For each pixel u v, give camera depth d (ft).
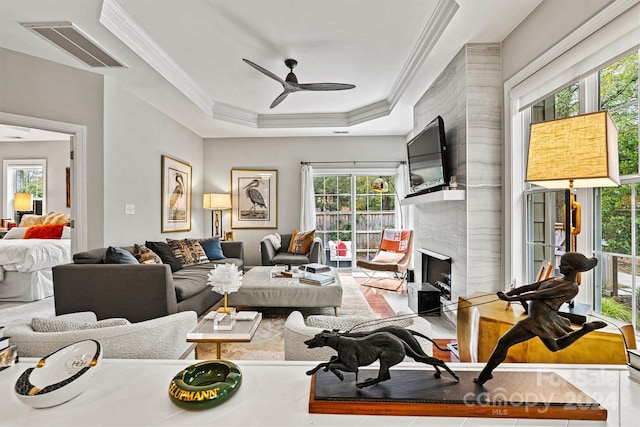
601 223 6.11
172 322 4.74
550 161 4.78
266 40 10.23
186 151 17.99
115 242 11.97
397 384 2.89
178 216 16.85
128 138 12.69
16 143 20.57
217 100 15.92
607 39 5.68
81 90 10.99
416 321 4.21
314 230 18.63
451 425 2.51
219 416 2.60
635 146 5.51
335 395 2.72
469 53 9.32
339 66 12.12
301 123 18.12
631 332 3.64
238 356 8.07
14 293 13.21
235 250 16.90
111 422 2.53
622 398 2.82
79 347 3.22
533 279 8.35
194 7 8.57
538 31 7.61
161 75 11.34
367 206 20.80
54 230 16.40
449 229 10.91
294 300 10.77
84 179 11.07
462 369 3.26
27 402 2.63
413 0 8.33
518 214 8.71
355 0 8.32
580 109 6.59
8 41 9.48
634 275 5.50
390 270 15.48
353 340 2.90
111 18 8.63
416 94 13.34
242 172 20.49
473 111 9.32
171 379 3.17
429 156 11.20
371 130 18.95
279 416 2.60
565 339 2.78
